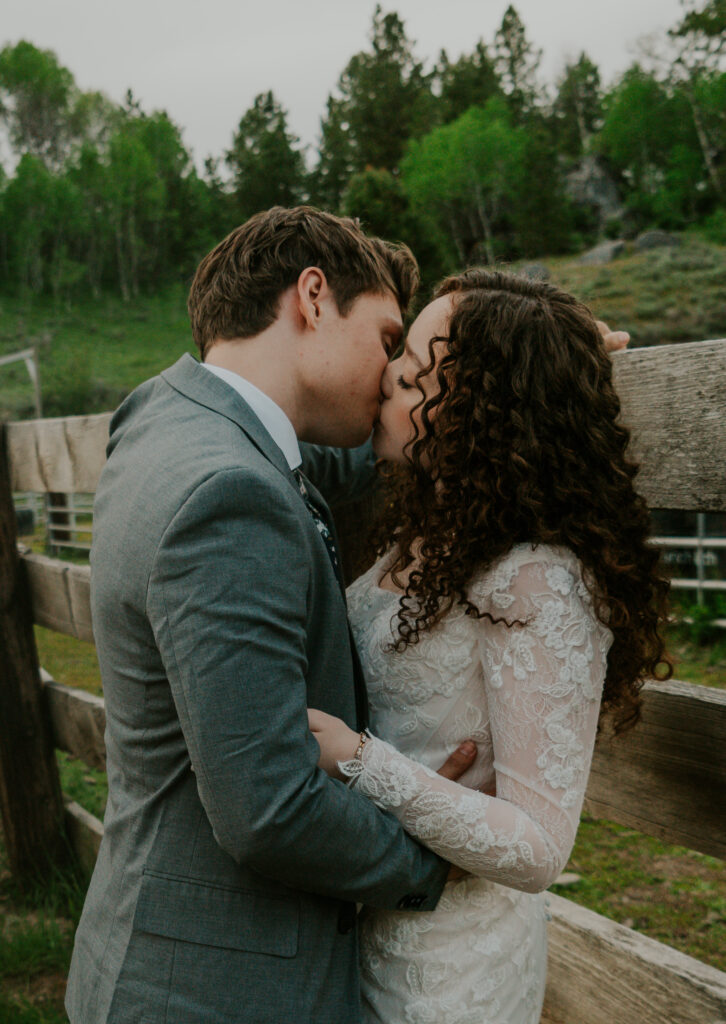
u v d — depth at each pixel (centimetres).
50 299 8300
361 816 114
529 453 123
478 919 134
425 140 6962
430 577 129
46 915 319
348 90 8925
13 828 340
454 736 132
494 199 6562
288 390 137
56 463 332
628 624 129
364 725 135
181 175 10400
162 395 132
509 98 8719
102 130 10419
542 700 118
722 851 150
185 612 105
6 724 336
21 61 10000
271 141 8388
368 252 140
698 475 144
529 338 126
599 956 173
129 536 113
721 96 6272
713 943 297
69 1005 130
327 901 123
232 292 136
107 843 133
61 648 809
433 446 133
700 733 153
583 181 6656
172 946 117
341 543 228
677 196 6175
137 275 9025
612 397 133
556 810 117
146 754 122
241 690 104
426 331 137
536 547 124
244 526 108
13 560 344
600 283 3266
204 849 118
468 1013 131
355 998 125
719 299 2869
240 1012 114
